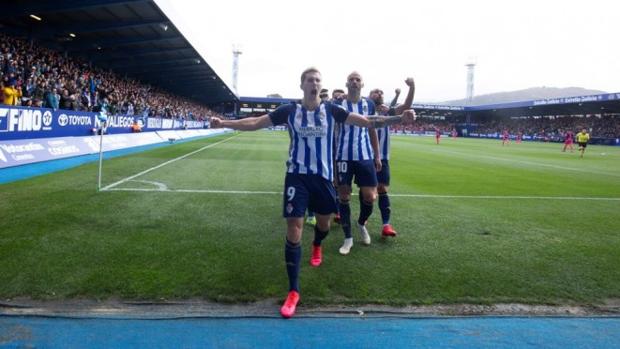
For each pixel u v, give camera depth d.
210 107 66.50
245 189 6.96
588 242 4.27
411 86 3.58
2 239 3.62
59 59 17.41
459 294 2.84
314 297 2.73
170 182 7.39
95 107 14.36
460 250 3.87
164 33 19.11
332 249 3.83
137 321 2.34
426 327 2.41
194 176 8.33
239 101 61.50
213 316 2.44
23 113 9.17
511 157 17.86
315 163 2.78
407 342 2.25
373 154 4.15
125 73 27.91
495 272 3.28
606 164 15.26
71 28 16.41
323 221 3.16
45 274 2.87
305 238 4.22
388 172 4.37
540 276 3.23
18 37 15.99
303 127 2.77
